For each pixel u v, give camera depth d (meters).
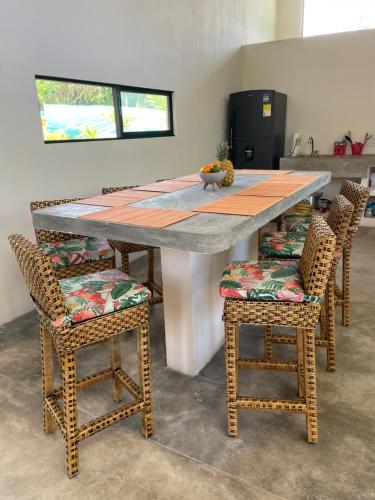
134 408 1.67
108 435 1.77
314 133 5.61
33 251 1.31
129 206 1.89
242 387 2.08
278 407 1.67
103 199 2.13
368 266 3.75
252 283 1.58
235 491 1.47
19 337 2.70
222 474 1.55
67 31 3.05
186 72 4.61
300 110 5.61
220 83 5.39
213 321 2.31
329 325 2.11
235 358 1.65
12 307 2.97
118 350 1.91
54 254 2.34
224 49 5.36
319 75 5.36
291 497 1.44
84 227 1.68
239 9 5.67
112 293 1.52
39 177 3.04
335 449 1.65
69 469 1.55
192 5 4.53
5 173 2.78
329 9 7.01
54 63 2.99
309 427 1.66
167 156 4.52
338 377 2.13
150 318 2.88
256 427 1.79
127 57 3.69
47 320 1.49
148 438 1.74
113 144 3.71
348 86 5.23
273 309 1.54
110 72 3.52
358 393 2.00
